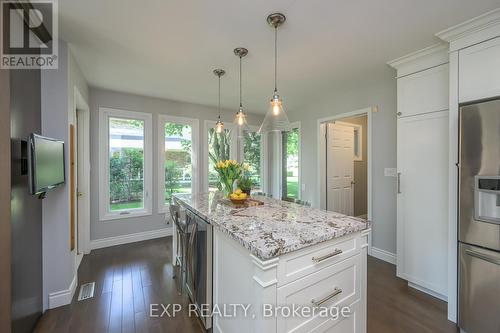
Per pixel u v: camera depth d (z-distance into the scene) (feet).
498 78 5.53
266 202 7.72
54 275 6.77
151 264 9.63
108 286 7.92
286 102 13.70
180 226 7.37
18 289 5.14
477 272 5.50
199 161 14.21
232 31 6.40
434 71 7.32
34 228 6.03
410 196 7.98
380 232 10.32
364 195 16.42
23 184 5.39
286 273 3.83
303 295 4.07
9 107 4.51
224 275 5.04
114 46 7.20
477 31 5.82
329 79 10.05
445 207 7.14
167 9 5.45
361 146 16.14
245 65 8.60
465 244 5.74
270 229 4.57
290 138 16.21
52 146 5.79
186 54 7.74
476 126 5.44
